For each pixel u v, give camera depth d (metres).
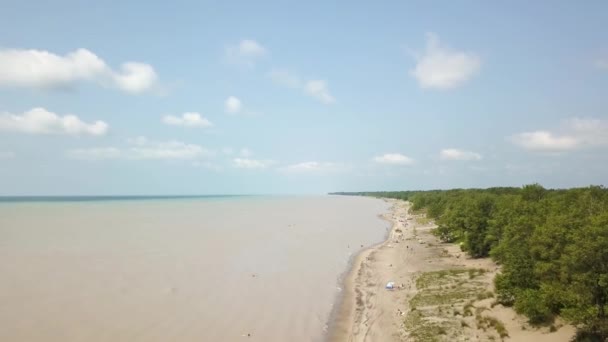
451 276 52.03
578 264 29.91
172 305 41.84
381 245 86.62
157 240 82.88
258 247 79.38
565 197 70.00
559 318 32.84
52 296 42.81
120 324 35.91
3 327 33.78
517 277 37.81
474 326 34.88
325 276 58.06
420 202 165.25
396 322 37.75
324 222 138.75
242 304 43.53
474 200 86.12
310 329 37.53
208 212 180.00
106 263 59.25
